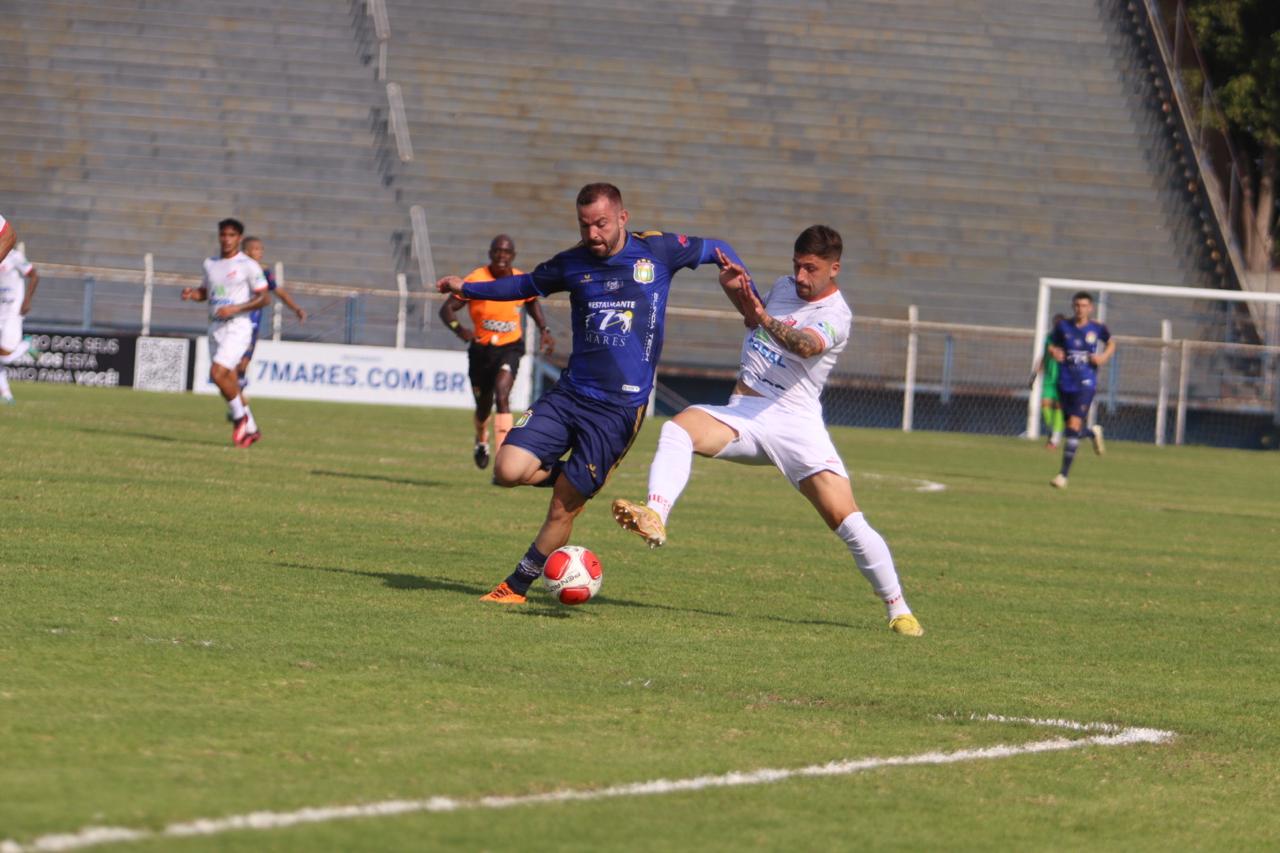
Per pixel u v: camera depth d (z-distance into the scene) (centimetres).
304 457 6019
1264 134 15362
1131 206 14488
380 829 1416
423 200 13412
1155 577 4022
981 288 13562
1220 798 1788
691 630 2698
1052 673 2527
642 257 2802
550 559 2778
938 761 1855
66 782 1485
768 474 6819
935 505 5775
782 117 14675
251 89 13975
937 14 15825
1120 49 15862
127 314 12138
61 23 14138
